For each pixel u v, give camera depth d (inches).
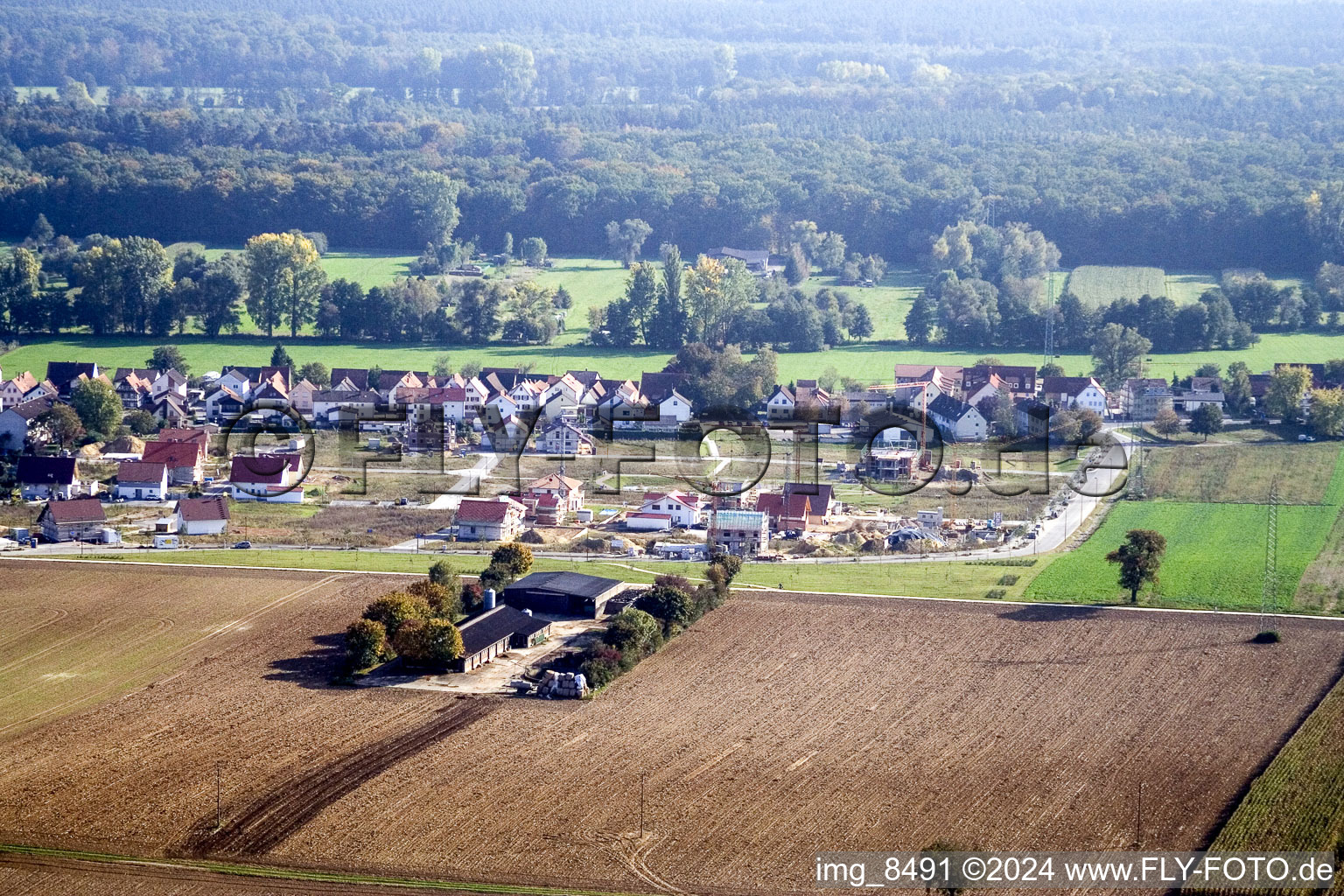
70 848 5260.8
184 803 5605.3
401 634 7052.2
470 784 5787.4
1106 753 6122.1
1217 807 5634.8
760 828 5442.9
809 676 7012.8
